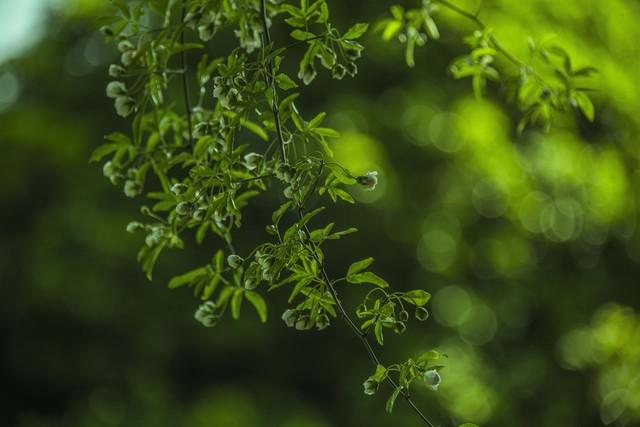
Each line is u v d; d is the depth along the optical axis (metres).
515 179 9.69
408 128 12.78
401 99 12.80
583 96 3.99
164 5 3.26
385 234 13.79
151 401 14.45
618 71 6.40
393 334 14.07
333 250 13.80
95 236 14.16
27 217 15.14
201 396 15.00
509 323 13.04
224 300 3.35
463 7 5.70
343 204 13.59
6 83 15.82
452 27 7.24
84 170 14.89
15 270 14.48
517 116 8.92
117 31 3.23
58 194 15.00
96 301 14.14
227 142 3.01
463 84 11.91
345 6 11.10
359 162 12.85
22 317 14.59
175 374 15.11
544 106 4.04
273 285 2.95
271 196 13.77
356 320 13.86
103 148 3.35
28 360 14.70
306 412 14.59
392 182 13.11
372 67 12.73
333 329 14.16
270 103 3.00
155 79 3.24
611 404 9.64
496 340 13.05
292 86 3.04
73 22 15.45
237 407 14.33
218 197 2.98
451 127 11.90
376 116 12.87
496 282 13.28
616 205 7.92
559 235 11.16
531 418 12.06
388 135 12.85
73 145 14.89
